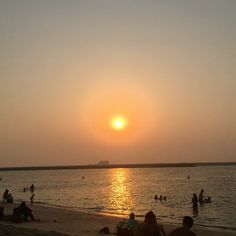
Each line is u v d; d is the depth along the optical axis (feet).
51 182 505.25
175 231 44.14
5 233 75.97
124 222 74.64
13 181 554.46
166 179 529.86
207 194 267.59
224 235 100.37
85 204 210.38
